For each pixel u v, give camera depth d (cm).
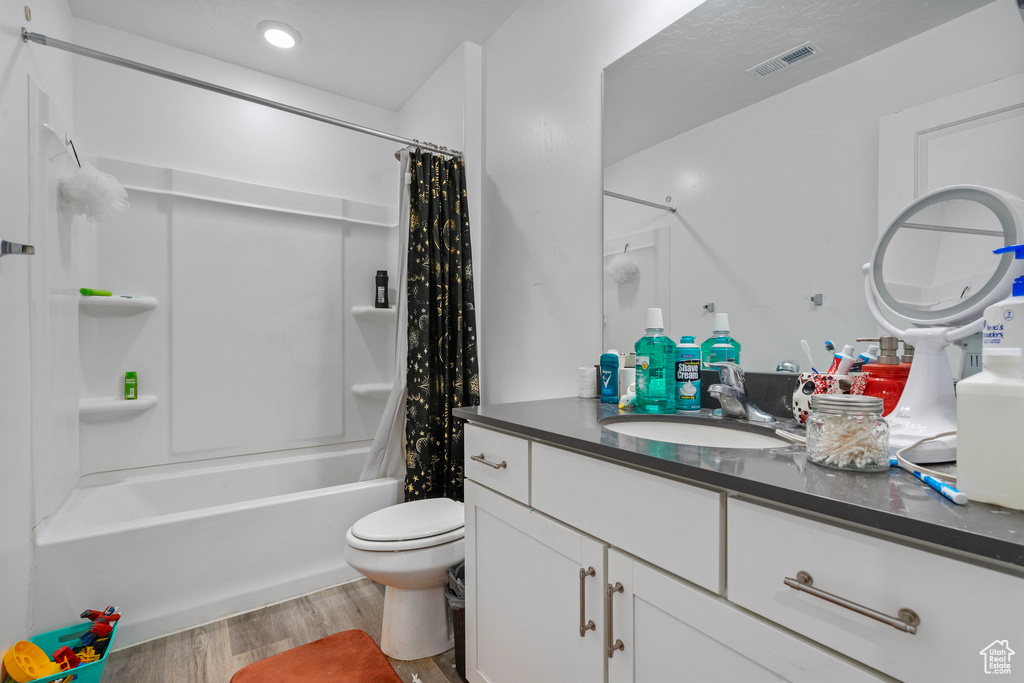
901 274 93
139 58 234
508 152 217
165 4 211
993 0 88
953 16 93
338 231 291
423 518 165
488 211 233
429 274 220
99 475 221
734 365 119
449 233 223
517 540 113
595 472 91
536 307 200
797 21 117
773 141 122
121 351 228
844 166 109
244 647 162
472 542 131
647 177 154
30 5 158
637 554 82
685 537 74
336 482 272
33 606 149
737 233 130
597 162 171
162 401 237
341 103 292
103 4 210
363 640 167
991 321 63
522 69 208
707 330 138
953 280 86
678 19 143
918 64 98
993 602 45
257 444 262
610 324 167
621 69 161
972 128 90
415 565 149
